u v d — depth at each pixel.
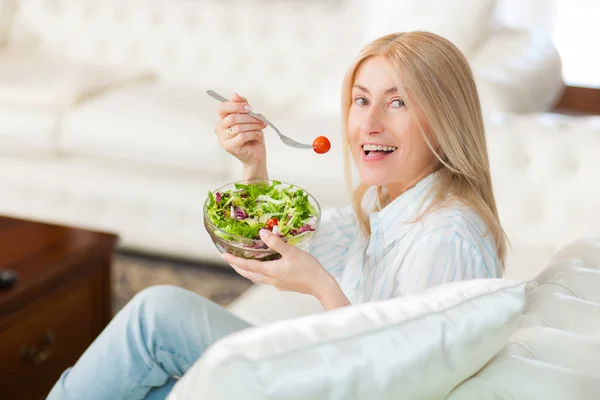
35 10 3.59
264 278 1.11
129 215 2.87
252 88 3.34
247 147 1.36
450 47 1.18
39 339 1.85
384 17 2.94
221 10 3.34
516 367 0.81
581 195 2.00
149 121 2.83
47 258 1.93
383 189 1.41
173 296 1.26
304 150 2.62
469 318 0.80
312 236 1.12
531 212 2.06
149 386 1.27
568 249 1.28
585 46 4.33
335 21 3.20
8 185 2.99
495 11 3.01
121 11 3.48
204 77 3.40
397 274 1.18
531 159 2.07
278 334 0.70
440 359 0.76
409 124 1.17
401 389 0.73
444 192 1.19
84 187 2.89
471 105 1.18
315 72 3.25
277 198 1.19
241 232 1.09
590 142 2.04
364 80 1.18
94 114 2.89
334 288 1.05
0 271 1.80
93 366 1.25
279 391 0.65
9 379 1.77
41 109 2.95
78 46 3.55
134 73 3.41
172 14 3.40
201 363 0.68
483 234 1.14
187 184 2.80
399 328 0.76
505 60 2.78
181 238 2.83
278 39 3.29
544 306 1.01
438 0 2.83
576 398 0.77
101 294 2.09
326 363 0.69
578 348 0.87
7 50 3.56
